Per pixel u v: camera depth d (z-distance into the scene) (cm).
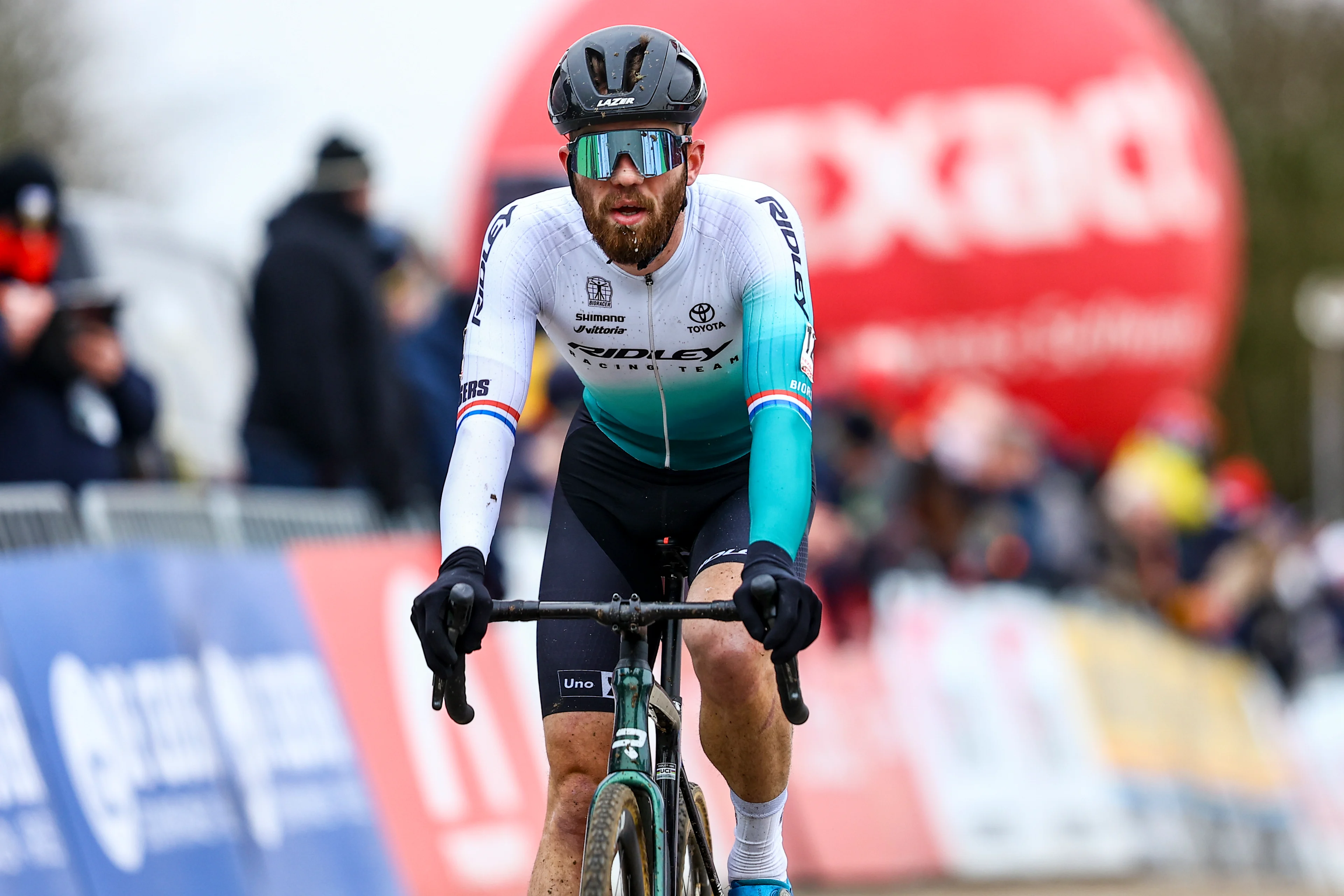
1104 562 3019
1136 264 4381
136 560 1487
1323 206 9119
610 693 999
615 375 1037
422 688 1792
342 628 1728
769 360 962
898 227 4159
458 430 979
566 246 1005
